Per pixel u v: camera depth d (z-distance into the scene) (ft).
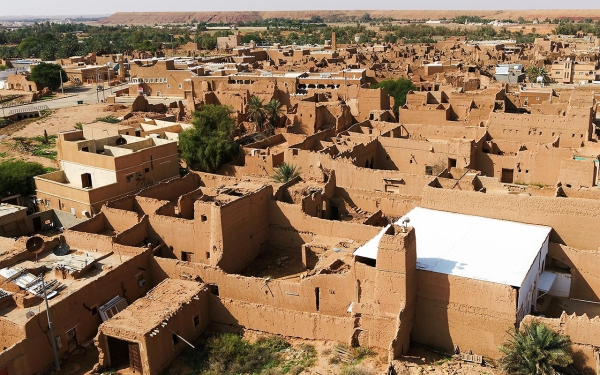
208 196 138.10
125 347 104.42
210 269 119.85
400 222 122.21
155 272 126.72
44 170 206.08
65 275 118.52
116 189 169.17
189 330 110.01
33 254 127.54
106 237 129.70
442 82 321.93
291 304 113.80
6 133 313.32
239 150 212.84
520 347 88.84
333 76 341.41
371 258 104.53
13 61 586.86
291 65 415.03
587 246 115.85
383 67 410.72
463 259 104.53
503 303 94.58
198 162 208.44
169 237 140.67
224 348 105.09
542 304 110.42
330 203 155.63
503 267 100.89
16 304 109.91
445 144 184.96
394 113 273.13
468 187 138.72
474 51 507.71
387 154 196.75
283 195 153.69
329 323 105.50
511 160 185.06
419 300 102.53
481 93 256.52
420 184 159.63
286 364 101.91
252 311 112.06
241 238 135.85
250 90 296.51
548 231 115.85
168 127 236.84
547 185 180.75
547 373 85.05
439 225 119.96
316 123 247.09
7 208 166.61
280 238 144.77
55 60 611.06
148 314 105.40
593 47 540.93
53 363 106.11
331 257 122.93
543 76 352.49
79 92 447.42
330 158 175.01
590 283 110.32
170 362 104.68
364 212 153.17
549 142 202.69
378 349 101.60
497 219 122.93
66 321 108.47
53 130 315.17
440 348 102.27
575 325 89.51
